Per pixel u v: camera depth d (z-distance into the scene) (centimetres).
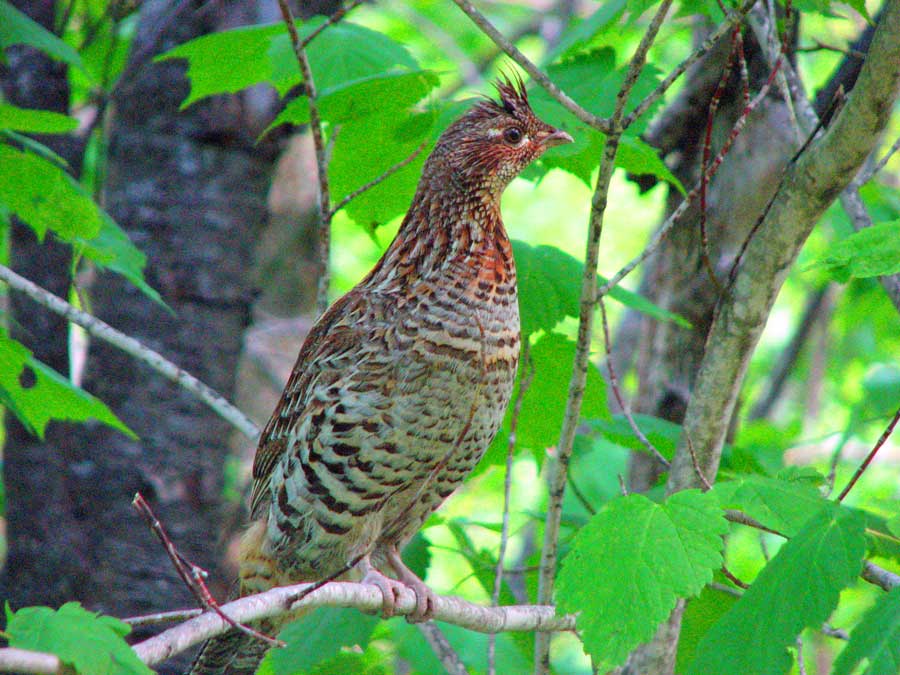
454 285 716
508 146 736
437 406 709
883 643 452
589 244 599
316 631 847
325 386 719
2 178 780
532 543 1349
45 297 737
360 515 736
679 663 818
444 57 2042
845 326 1673
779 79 697
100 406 809
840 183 621
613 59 814
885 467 1558
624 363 1320
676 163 1013
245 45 803
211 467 1047
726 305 679
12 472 1035
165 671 985
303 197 1514
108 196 1065
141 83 1042
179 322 1035
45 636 432
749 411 1659
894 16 559
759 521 545
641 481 1049
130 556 1016
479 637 940
